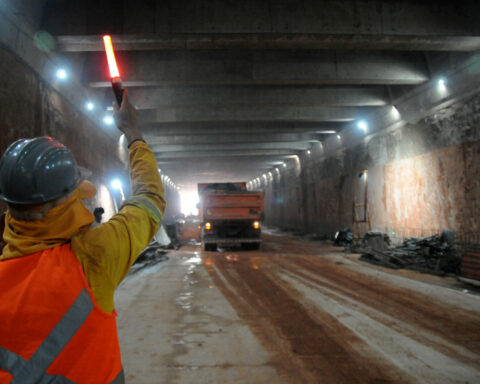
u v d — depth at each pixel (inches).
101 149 561.0
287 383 143.5
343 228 844.6
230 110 697.6
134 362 164.7
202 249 695.1
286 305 264.5
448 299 278.4
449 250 436.5
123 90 52.6
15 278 37.5
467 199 445.4
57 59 376.5
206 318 234.1
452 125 470.0
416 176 555.8
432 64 488.1
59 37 340.8
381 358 167.6
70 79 418.0
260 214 668.1
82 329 36.6
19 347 35.4
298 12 362.3
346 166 829.2
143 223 44.3
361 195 749.9
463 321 222.7
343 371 153.9
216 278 378.9
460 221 458.3
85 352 36.6
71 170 40.7
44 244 38.7
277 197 1539.1
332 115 709.9
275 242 867.4
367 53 493.4
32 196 37.3
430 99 508.7
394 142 618.2
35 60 326.6
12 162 38.4
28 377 34.9
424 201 535.8
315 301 275.1
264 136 943.0
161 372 154.3
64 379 35.8
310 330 207.9
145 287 336.5
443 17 378.0
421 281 351.3
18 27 293.0
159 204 48.8
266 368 157.3
